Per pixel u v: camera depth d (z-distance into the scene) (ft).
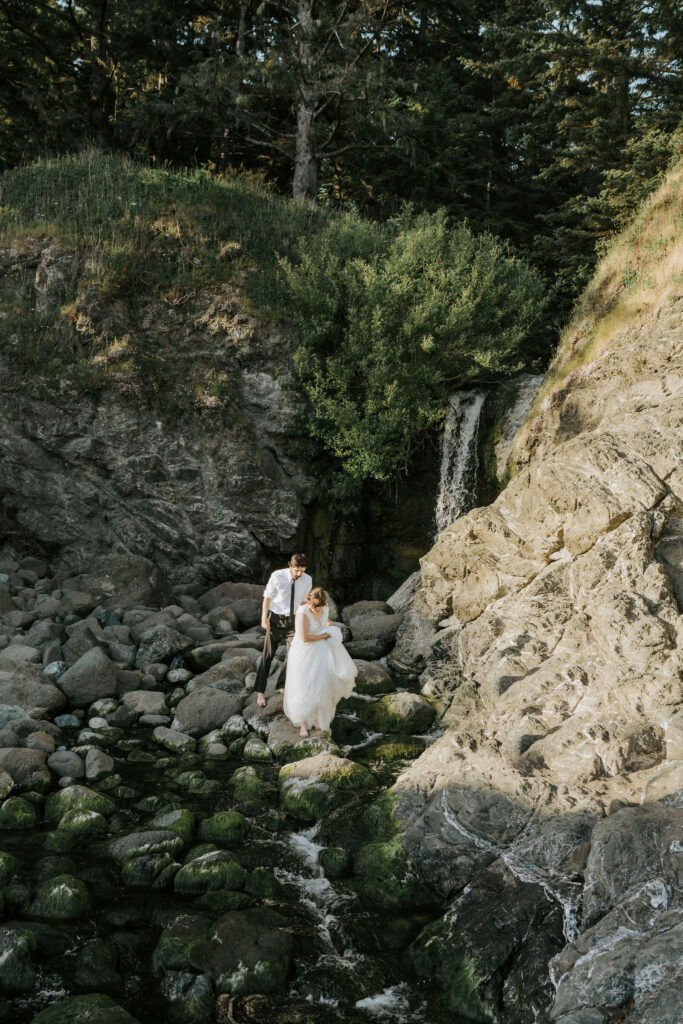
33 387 40.91
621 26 63.57
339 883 17.70
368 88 63.21
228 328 43.91
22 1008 13.58
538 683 22.09
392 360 42.14
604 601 23.20
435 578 31.94
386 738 25.50
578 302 49.78
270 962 14.57
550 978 13.80
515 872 16.47
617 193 59.98
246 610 37.50
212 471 41.57
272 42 74.54
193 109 68.69
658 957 12.98
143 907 16.55
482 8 79.00
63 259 45.78
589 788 18.33
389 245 48.88
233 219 51.75
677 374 32.04
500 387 44.60
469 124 71.36
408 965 15.06
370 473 42.39
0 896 16.14
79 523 41.47
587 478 26.81
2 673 26.66
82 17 76.13
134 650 31.99
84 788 20.93
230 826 19.42
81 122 75.25
